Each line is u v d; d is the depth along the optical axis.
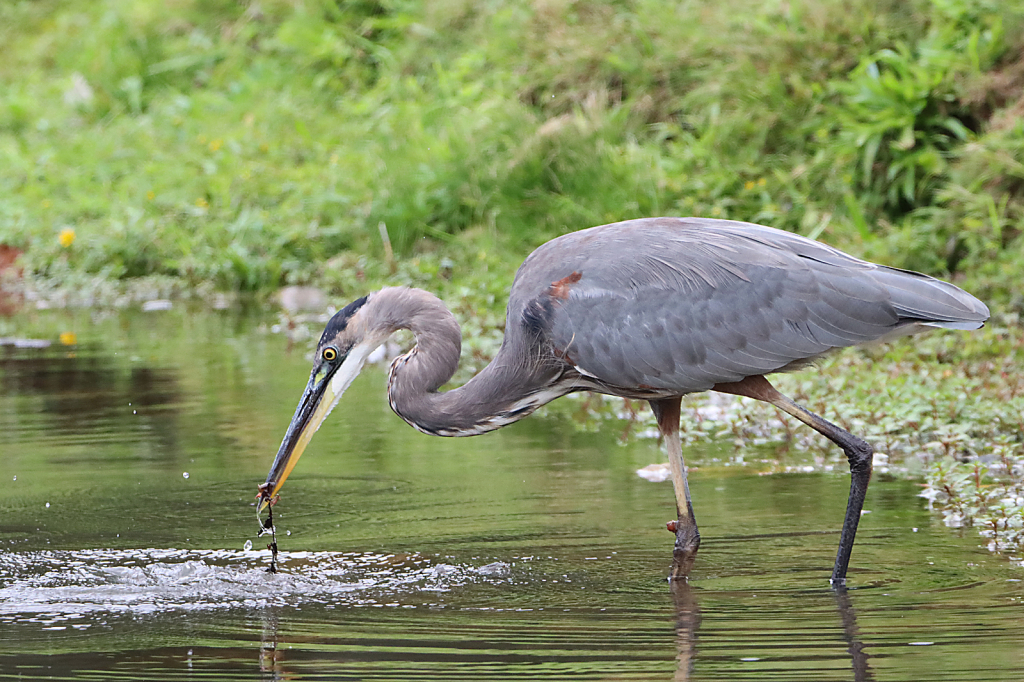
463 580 8.14
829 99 18.95
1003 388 12.29
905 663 6.50
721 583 7.98
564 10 22.66
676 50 20.66
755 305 8.46
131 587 8.07
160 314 19.56
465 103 22.22
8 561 8.61
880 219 17.41
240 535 9.20
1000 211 16.48
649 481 10.50
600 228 9.05
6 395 14.04
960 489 9.73
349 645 6.96
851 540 8.01
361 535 9.15
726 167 18.67
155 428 12.49
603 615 7.40
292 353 16.25
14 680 6.53
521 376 8.95
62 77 30.86
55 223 23.23
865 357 14.38
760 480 10.44
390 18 26.97
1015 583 7.79
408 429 12.61
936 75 17.48
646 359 8.59
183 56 29.17
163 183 23.45
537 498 10.03
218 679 6.50
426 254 19.58
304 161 23.53
